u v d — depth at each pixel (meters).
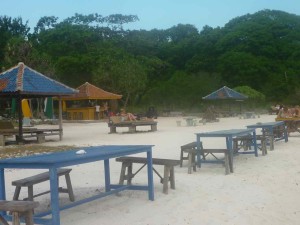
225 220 6.73
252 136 15.11
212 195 8.44
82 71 72.81
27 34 88.94
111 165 12.62
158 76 87.44
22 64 23.03
